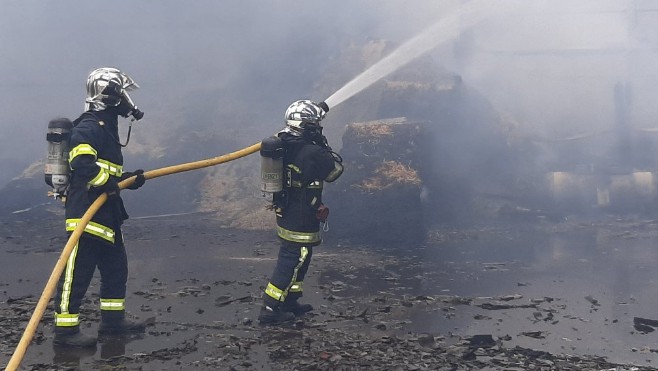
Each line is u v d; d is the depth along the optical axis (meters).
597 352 4.45
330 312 5.46
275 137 5.25
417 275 6.75
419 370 4.06
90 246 4.75
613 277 6.57
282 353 4.39
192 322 5.22
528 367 4.11
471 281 6.49
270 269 7.16
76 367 4.19
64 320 4.62
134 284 6.48
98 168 4.63
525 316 5.30
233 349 4.48
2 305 5.71
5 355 4.43
